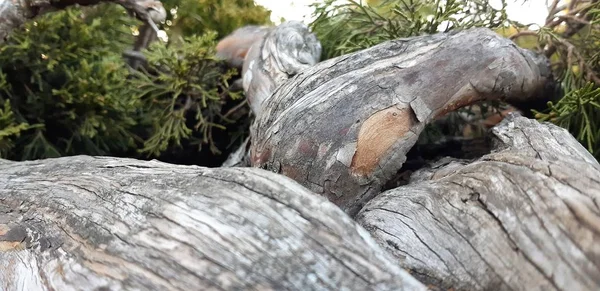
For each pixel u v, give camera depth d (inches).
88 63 11.9
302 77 7.5
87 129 11.2
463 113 11.3
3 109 10.8
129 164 6.2
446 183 5.4
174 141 13.0
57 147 11.8
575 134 8.5
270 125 7.3
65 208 5.6
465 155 9.4
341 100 6.7
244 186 4.6
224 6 18.6
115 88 11.6
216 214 4.4
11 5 10.5
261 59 10.3
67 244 5.1
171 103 11.9
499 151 6.2
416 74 6.9
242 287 4.0
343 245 4.1
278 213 4.3
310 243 4.1
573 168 4.9
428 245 4.9
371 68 7.0
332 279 4.0
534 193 4.6
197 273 4.2
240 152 11.0
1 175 7.3
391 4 11.3
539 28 9.3
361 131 6.6
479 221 4.8
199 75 11.8
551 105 8.1
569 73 9.1
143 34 15.6
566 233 4.3
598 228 4.2
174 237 4.4
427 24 9.6
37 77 10.9
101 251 4.7
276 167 7.0
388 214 5.4
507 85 7.3
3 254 5.7
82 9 12.5
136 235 4.6
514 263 4.4
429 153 9.7
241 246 4.2
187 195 4.7
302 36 10.4
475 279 4.6
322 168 6.6
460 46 7.1
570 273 4.1
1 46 10.4
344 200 6.7
